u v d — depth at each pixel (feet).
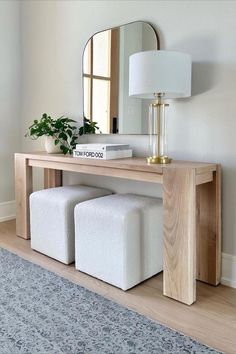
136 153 7.38
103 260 5.95
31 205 7.41
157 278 6.21
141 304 5.25
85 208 6.16
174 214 5.26
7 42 9.86
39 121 9.05
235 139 5.82
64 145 8.17
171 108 6.64
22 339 4.35
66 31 8.71
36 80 9.77
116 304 5.24
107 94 7.82
